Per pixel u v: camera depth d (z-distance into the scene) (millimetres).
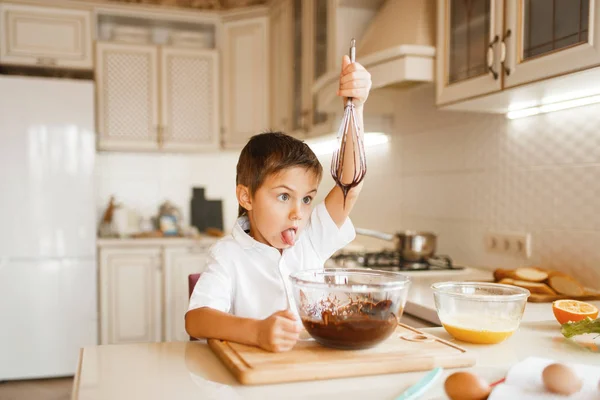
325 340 744
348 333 721
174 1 3408
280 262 1001
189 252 3207
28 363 2877
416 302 1333
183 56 3373
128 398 607
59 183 2914
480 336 853
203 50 3400
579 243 1491
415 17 1763
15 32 3057
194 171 3721
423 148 2287
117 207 3404
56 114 2912
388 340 808
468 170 1987
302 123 2748
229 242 1027
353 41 895
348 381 669
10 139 2844
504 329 858
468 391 619
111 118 3258
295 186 920
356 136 925
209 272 964
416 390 622
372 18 2191
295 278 790
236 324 778
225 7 3490
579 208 1491
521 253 1711
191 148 3396
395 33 1817
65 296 2928
